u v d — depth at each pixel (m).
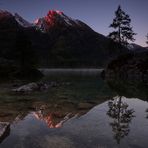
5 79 45.06
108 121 11.40
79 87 31.14
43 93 23.86
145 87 30.38
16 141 8.20
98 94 23.45
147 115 12.99
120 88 29.56
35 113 13.57
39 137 8.68
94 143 7.96
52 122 11.21
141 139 8.43
